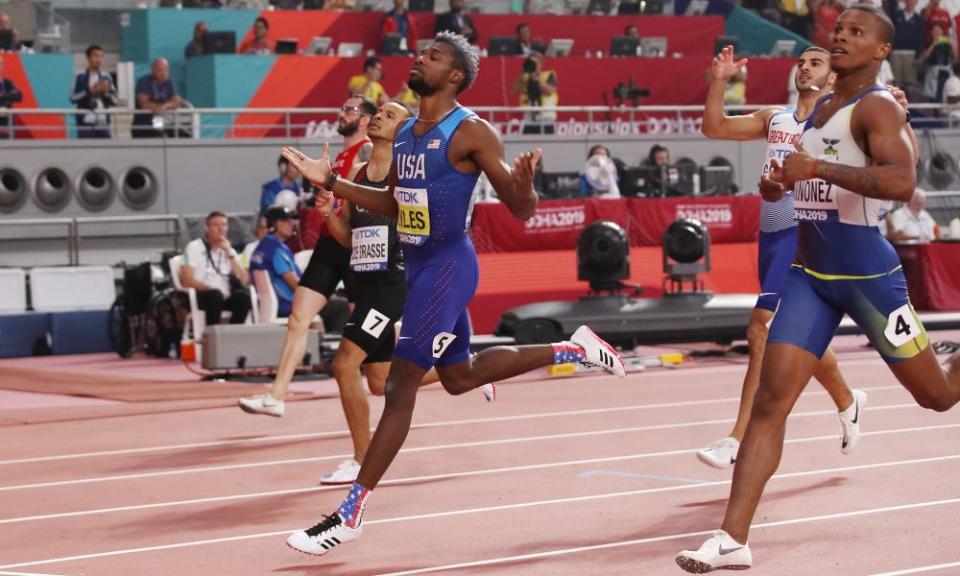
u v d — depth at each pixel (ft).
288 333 39.68
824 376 33.12
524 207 24.38
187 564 24.97
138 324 71.97
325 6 104.17
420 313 25.45
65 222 79.51
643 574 23.44
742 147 99.96
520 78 95.91
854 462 34.55
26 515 30.09
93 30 107.45
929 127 107.24
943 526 26.76
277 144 89.86
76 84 88.28
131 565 24.95
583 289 73.05
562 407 47.57
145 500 31.71
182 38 97.09
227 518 29.35
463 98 96.68
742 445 22.17
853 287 22.31
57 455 39.17
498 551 25.50
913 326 22.53
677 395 50.49
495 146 25.17
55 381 59.93
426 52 25.52
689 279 65.31
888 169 21.06
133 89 89.71
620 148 96.43
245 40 96.63
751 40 116.16
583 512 29.12
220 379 59.88
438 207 25.46
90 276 77.51
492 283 71.72
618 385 54.39
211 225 66.90
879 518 27.71
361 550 25.84
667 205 76.43
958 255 80.89
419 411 47.21
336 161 36.91
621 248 63.46
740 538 21.56
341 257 39.47
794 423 41.78
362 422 33.53
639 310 62.90
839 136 22.07
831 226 22.24
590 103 100.83
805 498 30.01
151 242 86.33
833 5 117.08
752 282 76.59
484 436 40.75
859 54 21.85
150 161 86.74
